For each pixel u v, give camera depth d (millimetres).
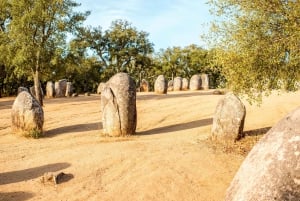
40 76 36094
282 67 13758
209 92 42125
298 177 4270
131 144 16938
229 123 16922
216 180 13289
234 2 14039
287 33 12961
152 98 36219
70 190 12680
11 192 12594
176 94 40500
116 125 19453
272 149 4527
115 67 72000
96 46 69312
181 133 20219
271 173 4387
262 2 13406
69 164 14641
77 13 34031
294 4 12609
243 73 14141
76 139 19469
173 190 12602
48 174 13273
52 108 31547
